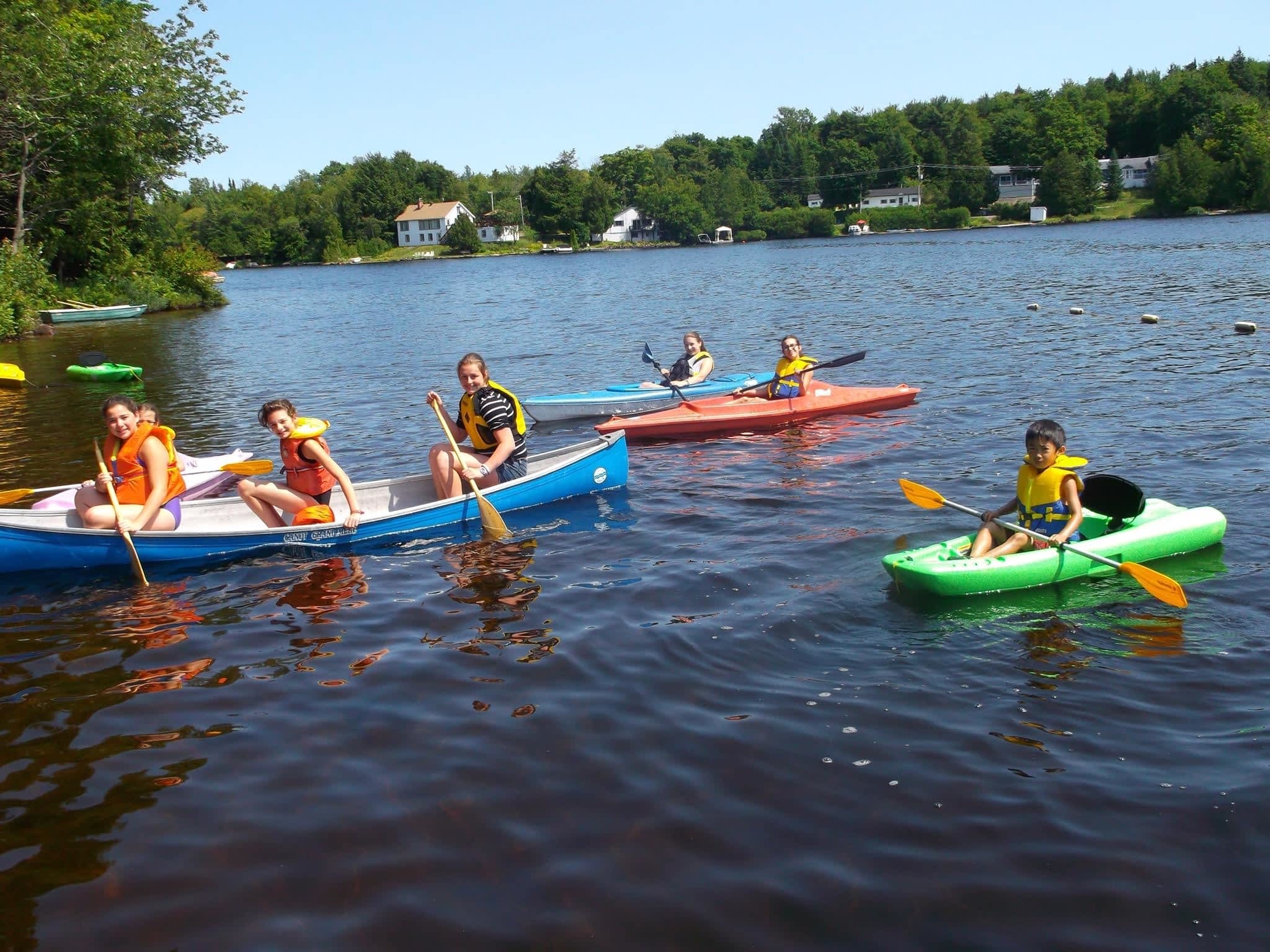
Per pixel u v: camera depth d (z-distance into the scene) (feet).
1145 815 11.34
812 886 10.34
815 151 368.27
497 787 12.31
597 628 17.03
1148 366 41.88
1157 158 300.81
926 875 10.46
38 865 11.05
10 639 17.44
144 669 16.08
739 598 18.17
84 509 22.06
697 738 13.29
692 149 403.95
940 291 89.30
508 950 9.57
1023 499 19.36
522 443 25.35
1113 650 15.60
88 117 96.99
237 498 23.98
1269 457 26.11
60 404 45.57
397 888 10.49
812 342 58.39
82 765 13.12
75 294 107.55
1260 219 218.59
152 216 130.52
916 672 15.06
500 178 431.43
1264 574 18.30
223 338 79.10
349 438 35.60
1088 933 9.58
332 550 22.06
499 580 19.74
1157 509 20.31
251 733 13.87
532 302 107.45
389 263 311.47
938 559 18.80
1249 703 13.76
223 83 114.62
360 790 12.36
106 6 113.29
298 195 357.00
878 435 31.37
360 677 15.53
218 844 11.35
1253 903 9.91
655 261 208.44
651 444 32.09
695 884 10.41
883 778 12.22
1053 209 291.79
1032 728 13.33
